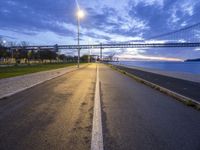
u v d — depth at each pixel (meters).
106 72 30.94
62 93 10.76
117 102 8.63
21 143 4.26
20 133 4.83
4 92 10.53
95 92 11.25
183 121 5.96
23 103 8.12
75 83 15.50
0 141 4.36
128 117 6.32
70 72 29.45
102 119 6.07
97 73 27.98
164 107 7.79
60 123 5.64
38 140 4.43
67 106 7.72
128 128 5.30
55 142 4.34
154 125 5.55
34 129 5.12
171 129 5.25
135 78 19.75
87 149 4.02
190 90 12.41
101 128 5.27
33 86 13.32
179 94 10.63
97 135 4.76
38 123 5.60
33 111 6.88
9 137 4.58
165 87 13.57
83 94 10.54
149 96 10.24
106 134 4.85
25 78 18.14
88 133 4.89
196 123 5.78
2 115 6.34
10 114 6.46
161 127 5.40
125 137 4.67
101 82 16.50
